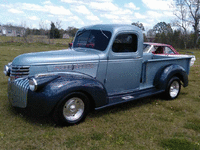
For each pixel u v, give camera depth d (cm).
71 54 391
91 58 399
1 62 1052
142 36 468
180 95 590
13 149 287
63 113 346
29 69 357
